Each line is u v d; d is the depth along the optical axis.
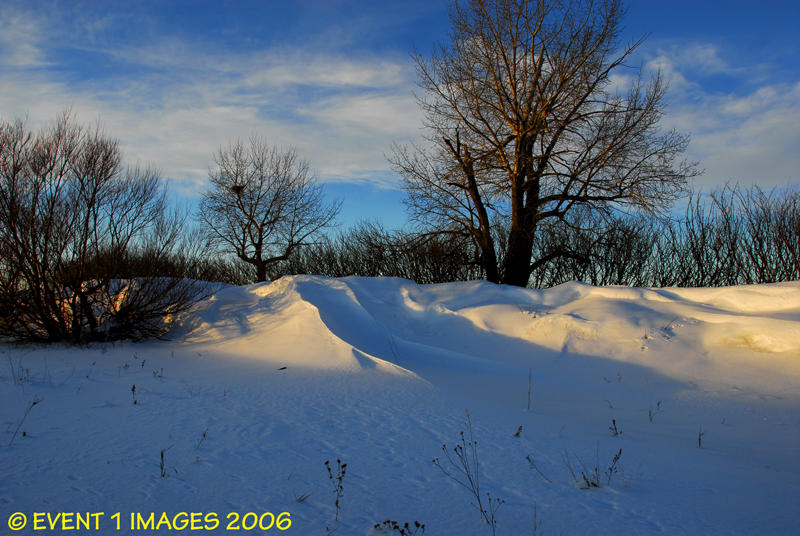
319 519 4.27
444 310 15.17
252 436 6.32
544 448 6.36
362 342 12.65
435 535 4.06
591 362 11.63
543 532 4.15
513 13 21.42
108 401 7.55
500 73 22.22
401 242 26.00
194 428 6.50
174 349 13.13
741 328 11.08
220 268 35.53
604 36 21.14
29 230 13.30
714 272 23.95
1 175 13.25
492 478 5.34
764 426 7.76
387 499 4.74
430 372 11.25
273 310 14.70
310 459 5.68
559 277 28.02
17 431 5.95
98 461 5.24
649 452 6.36
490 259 23.70
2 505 4.18
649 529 4.23
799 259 21.11
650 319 12.44
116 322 14.38
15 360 10.93
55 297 13.82
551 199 22.50
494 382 10.78
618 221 23.14
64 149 13.79
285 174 36.00
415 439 6.55
